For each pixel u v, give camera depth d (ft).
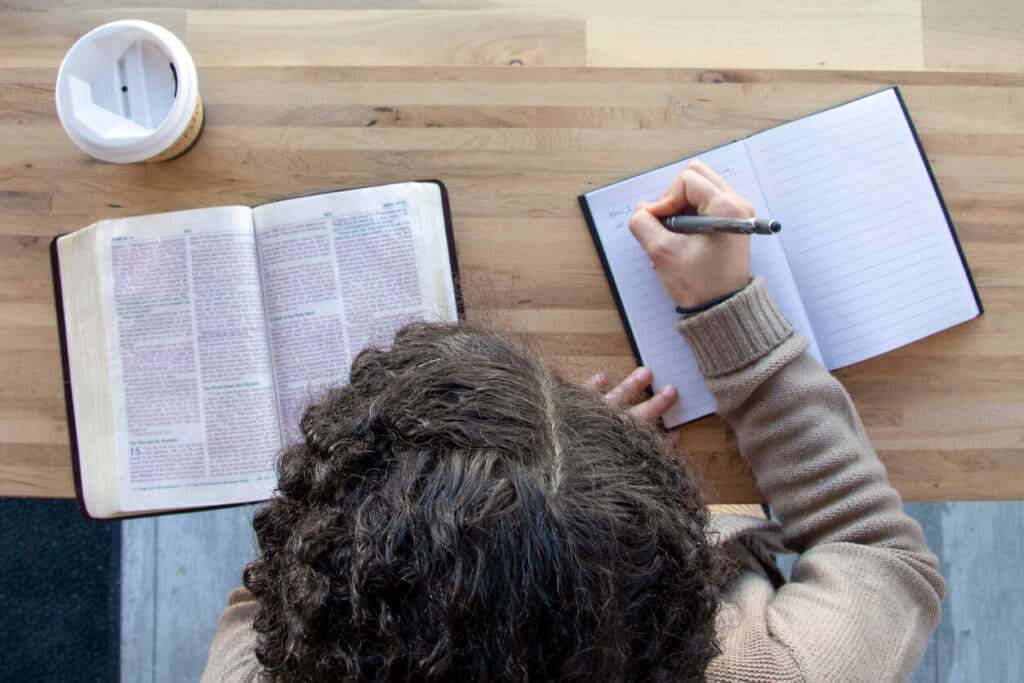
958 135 2.69
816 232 2.64
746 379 2.41
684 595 1.59
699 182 2.48
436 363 1.64
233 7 2.73
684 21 2.74
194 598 4.28
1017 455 2.66
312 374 2.55
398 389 1.58
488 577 1.36
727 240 2.45
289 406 2.55
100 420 2.55
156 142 2.51
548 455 1.47
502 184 2.68
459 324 1.98
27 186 2.67
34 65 2.70
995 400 2.66
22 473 2.63
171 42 2.52
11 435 2.63
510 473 1.42
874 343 2.64
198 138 2.67
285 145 2.68
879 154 2.64
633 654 1.53
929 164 2.66
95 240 2.55
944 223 2.64
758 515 3.06
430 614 1.37
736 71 2.70
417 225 2.57
